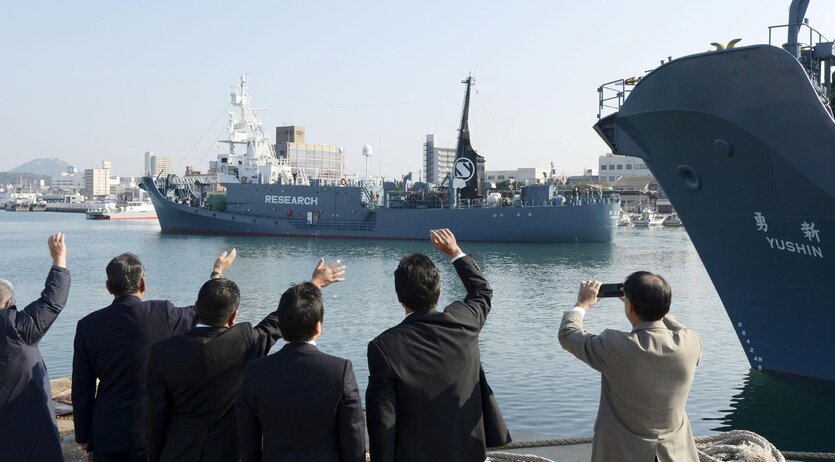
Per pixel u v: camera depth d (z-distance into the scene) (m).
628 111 12.95
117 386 4.93
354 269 41.72
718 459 5.88
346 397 3.91
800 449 10.20
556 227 63.06
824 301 11.52
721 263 12.85
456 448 4.08
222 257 5.33
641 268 42.66
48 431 5.04
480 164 70.69
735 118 11.09
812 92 10.19
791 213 11.18
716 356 16.92
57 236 5.30
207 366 4.25
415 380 4.02
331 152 192.75
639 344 4.18
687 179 12.60
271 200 74.00
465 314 4.30
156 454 4.37
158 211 79.38
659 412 4.19
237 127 79.06
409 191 73.44
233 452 4.40
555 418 11.94
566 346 4.50
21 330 4.88
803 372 12.20
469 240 65.88
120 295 5.05
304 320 3.96
